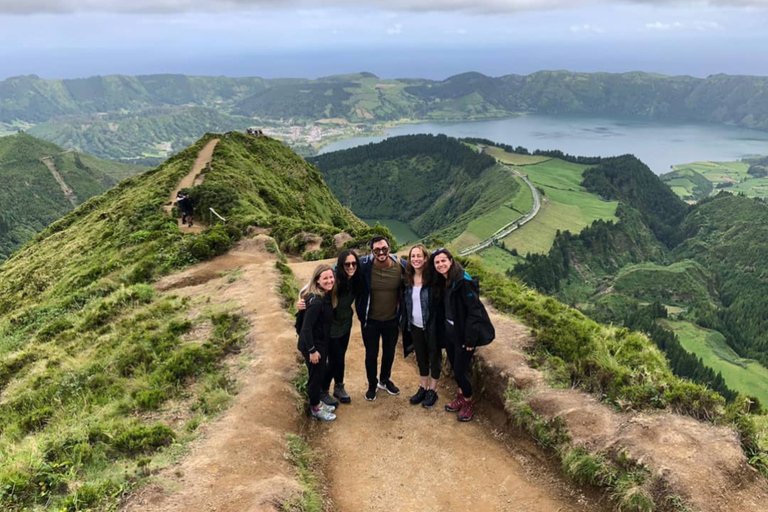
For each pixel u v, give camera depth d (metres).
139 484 6.90
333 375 9.92
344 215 69.69
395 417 9.76
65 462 7.64
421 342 9.52
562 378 9.42
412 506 7.53
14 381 14.00
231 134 69.69
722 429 7.48
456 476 8.13
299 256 25.23
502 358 10.28
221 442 7.96
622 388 8.51
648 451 7.10
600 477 7.23
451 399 10.41
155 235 28.80
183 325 13.40
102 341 14.62
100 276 24.41
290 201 52.09
